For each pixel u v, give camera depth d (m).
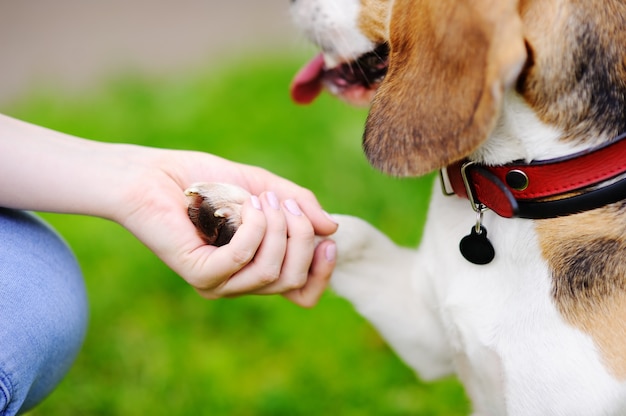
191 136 2.07
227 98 2.27
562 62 0.99
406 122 1.00
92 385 1.44
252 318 1.57
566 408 1.00
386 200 1.77
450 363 1.18
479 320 1.05
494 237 1.05
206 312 1.57
